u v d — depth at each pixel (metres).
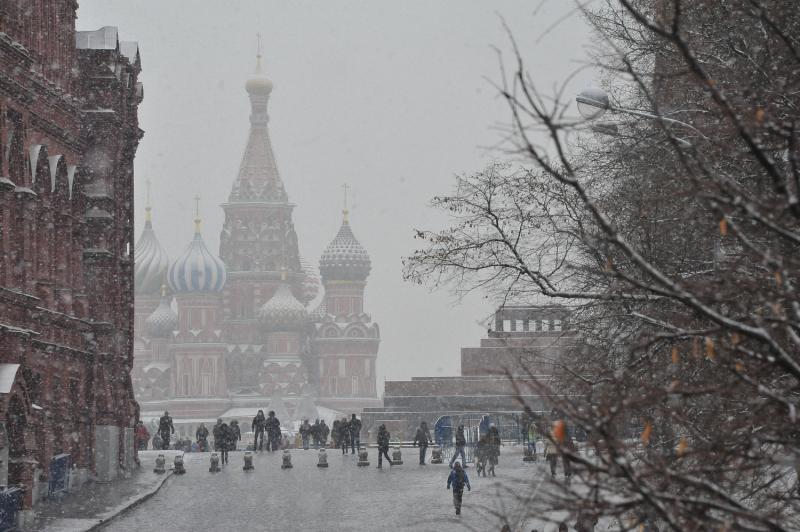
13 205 73.44
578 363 39.44
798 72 28.59
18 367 66.44
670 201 30.83
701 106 29.61
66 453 81.94
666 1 33.50
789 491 23.67
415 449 126.25
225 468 102.56
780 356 20.45
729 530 19.39
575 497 20.81
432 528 64.88
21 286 73.50
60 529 64.81
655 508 19.72
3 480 63.75
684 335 21.86
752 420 22.22
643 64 45.59
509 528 22.38
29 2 78.62
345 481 90.31
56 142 82.69
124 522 70.06
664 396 23.17
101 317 88.62
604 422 20.22
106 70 89.06
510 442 119.56
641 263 20.42
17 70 73.38
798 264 22.47
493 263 43.31
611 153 39.47
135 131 96.62
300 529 67.69
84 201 88.50
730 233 24.92
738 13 32.81
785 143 25.22
